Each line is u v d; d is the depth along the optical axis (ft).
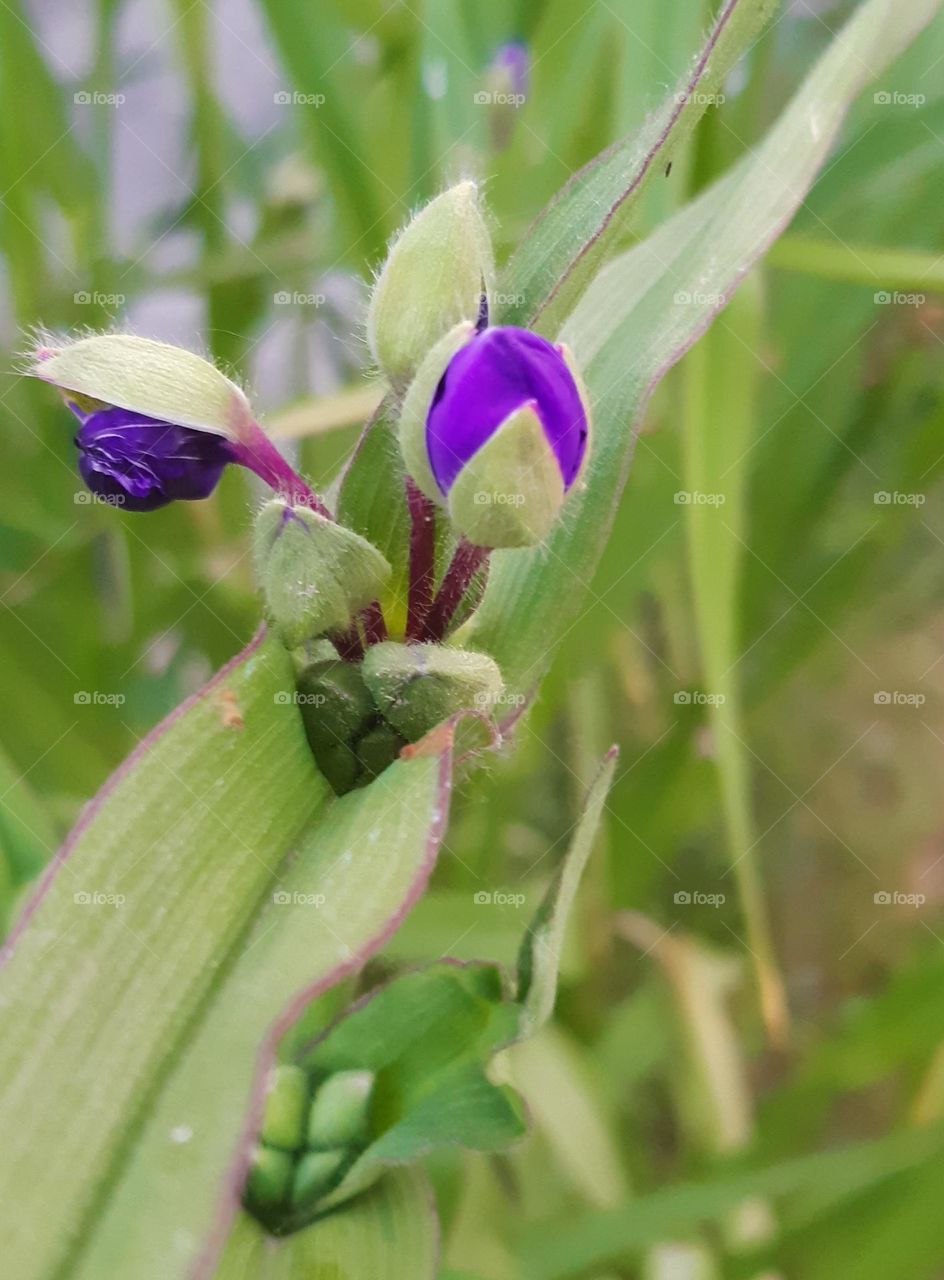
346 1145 0.22
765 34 0.41
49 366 0.20
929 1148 0.37
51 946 0.18
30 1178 0.16
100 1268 0.15
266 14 0.38
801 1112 0.40
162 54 0.49
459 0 0.39
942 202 0.39
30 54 0.43
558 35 0.39
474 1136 0.22
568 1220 0.38
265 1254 0.21
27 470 0.43
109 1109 0.16
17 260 0.42
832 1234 0.37
